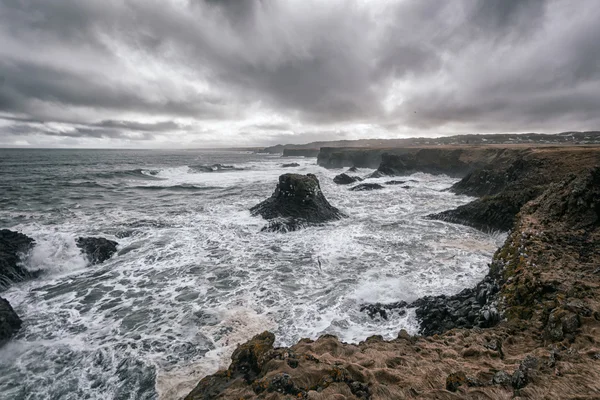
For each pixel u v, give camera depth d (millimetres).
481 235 18312
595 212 11430
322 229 19922
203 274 13227
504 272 9852
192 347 8273
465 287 11367
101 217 22766
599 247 9781
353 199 30547
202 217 22766
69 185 38750
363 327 9055
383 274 12789
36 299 11250
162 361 7723
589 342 5539
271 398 4566
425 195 32281
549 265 9008
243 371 5828
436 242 16969
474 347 6160
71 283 12523
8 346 8484
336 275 12906
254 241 17625
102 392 6785
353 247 16422
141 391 6758
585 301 6902
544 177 22656
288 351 5859
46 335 9031
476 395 4414
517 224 13273
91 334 9031
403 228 19953
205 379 5824
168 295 11391
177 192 35062
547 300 7535
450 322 8594
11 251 13453
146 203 28406
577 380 4359
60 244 14539
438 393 4535
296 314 9859
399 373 5258
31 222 21125
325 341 6461
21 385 7027
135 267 14055
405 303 10227
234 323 9391
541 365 4832
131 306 10633
